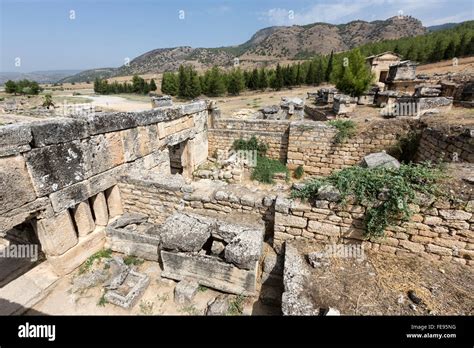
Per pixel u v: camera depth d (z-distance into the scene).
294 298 3.29
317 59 44.19
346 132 9.31
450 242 3.62
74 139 4.43
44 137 3.91
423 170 3.89
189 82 38.47
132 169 6.05
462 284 3.42
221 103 29.67
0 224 3.52
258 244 3.87
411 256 3.89
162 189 5.36
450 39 38.00
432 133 7.61
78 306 4.00
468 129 6.27
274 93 38.09
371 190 3.75
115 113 5.37
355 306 3.18
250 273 3.79
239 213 4.96
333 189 3.94
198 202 5.16
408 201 3.61
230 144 11.23
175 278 4.30
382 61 28.77
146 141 6.42
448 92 14.59
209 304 3.85
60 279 4.49
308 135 9.82
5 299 4.01
